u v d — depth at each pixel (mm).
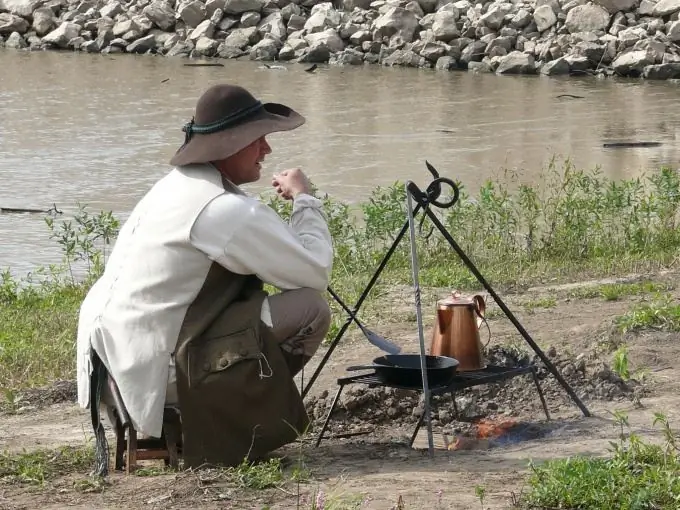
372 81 54719
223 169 8336
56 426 10344
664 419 8305
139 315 7973
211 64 61688
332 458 8461
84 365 8242
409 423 9602
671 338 11906
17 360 12812
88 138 37406
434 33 61594
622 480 7168
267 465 7961
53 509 7344
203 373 7875
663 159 33219
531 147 35594
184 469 7949
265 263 8016
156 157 33844
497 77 56906
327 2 67500
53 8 71875
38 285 19391
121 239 8336
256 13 67062
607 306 14422
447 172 31297
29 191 28625
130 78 55344
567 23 59656
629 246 19078
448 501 7125
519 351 10414
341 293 15883
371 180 30031
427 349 12461
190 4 67625
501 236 19672
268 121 8250
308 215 8477
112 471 8375
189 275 7973
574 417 9305
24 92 49656
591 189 27484
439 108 45062
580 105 46062
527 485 7426
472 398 9789
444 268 17750
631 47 57656
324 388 10734
